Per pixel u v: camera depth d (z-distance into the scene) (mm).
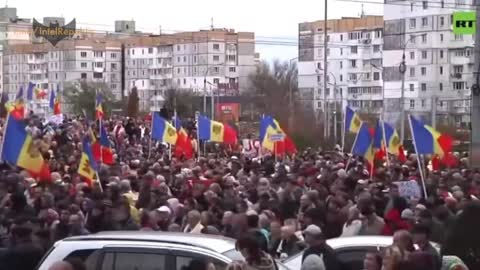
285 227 13508
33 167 17188
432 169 26344
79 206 15453
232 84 114500
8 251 11461
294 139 49750
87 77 147125
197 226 14320
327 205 15852
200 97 96438
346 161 29281
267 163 26016
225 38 139250
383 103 91312
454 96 88938
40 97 54375
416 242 10617
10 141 17109
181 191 19188
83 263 8836
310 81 115875
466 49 88188
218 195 17031
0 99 49688
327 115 57562
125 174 21359
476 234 8586
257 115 94562
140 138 42688
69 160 24672
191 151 29312
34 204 15719
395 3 91250
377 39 109250
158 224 14523
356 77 111562
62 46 146750
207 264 9328
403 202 16219
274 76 107375
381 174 22906
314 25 116938
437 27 89250
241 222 13203
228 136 30734
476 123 21500
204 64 138125
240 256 9539
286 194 17469
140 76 147000
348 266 11164
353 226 14141
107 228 14203
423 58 90438
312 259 10055
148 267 9492
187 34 141000
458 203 16453
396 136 26219
